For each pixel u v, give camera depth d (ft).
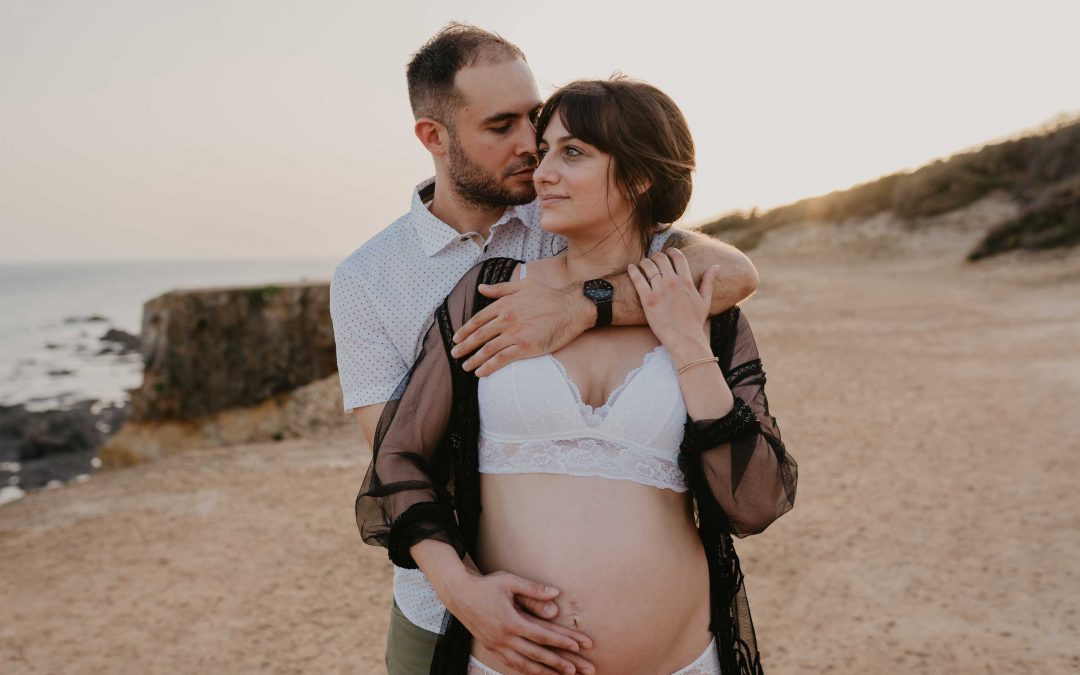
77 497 25.93
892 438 26.35
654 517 5.67
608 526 5.57
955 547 17.34
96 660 15.28
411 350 7.06
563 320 5.71
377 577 18.58
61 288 424.46
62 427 72.90
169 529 22.18
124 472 29.09
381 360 7.06
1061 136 115.24
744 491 5.66
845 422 28.91
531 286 5.89
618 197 5.93
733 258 6.22
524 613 5.45
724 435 5.45
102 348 150.00
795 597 15.87
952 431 26.58
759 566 17.38
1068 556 16.29
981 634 13.75
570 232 6.07
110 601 17.81
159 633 16.26
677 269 5.88
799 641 14.19
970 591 15.33
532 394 5.64
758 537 18.84
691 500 6.08
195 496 25.02
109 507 24.50
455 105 6.79
